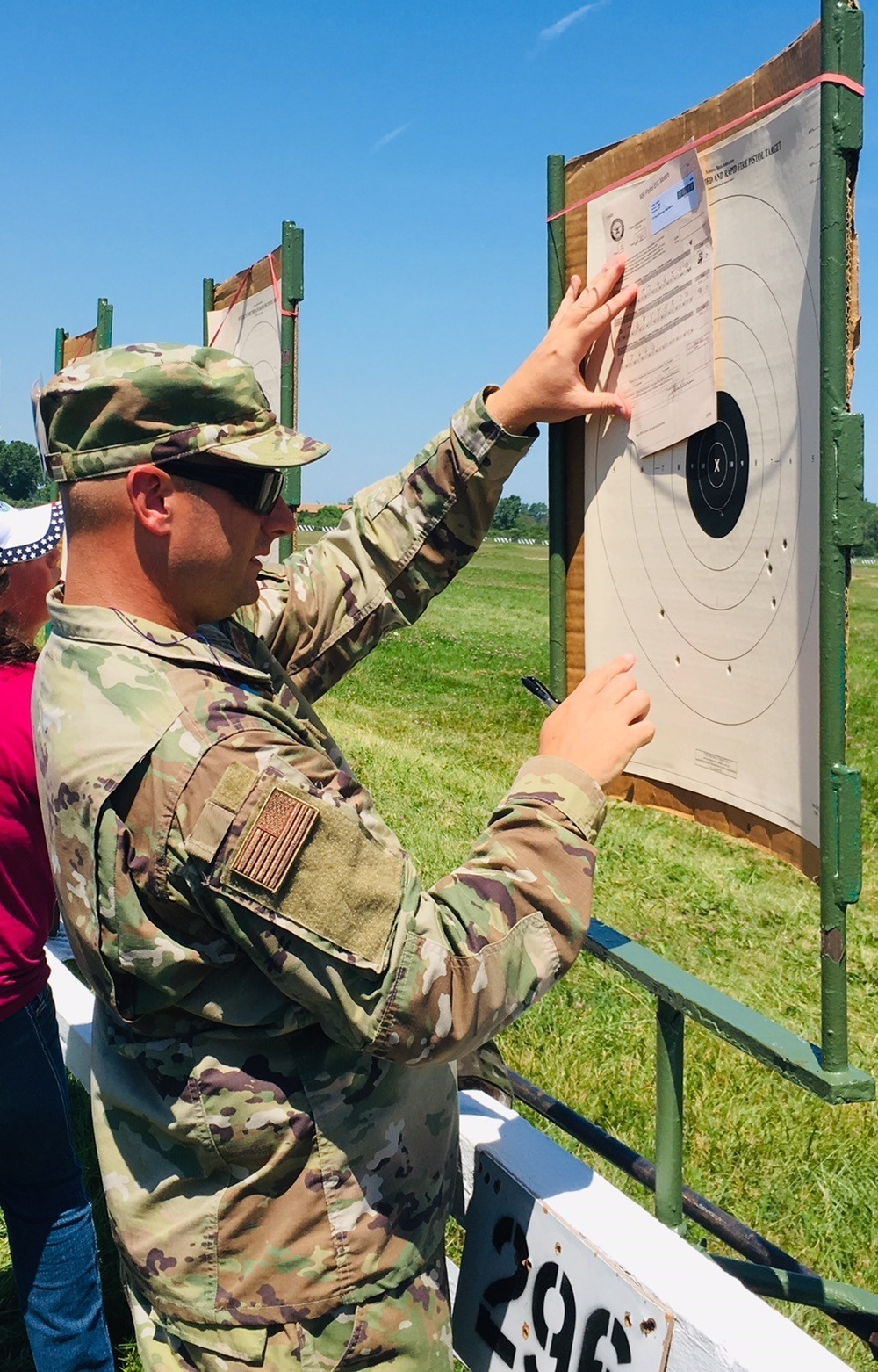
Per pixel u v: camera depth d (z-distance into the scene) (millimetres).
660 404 1658
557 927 1266
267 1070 1244
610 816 6062
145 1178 1312
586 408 1725
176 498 1234
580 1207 1499
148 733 1154
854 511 1292
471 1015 1207
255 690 1332
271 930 1138
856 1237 2701
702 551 1614
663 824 5906
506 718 9719
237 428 1232
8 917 1853
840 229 1262
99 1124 1379
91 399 1219
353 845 1165
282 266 2885
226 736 1157
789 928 4566
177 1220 1284
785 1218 2766
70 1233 2041
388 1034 1175
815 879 1424
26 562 2029
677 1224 1756
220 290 3533
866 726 8836
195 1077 1243
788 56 1344
